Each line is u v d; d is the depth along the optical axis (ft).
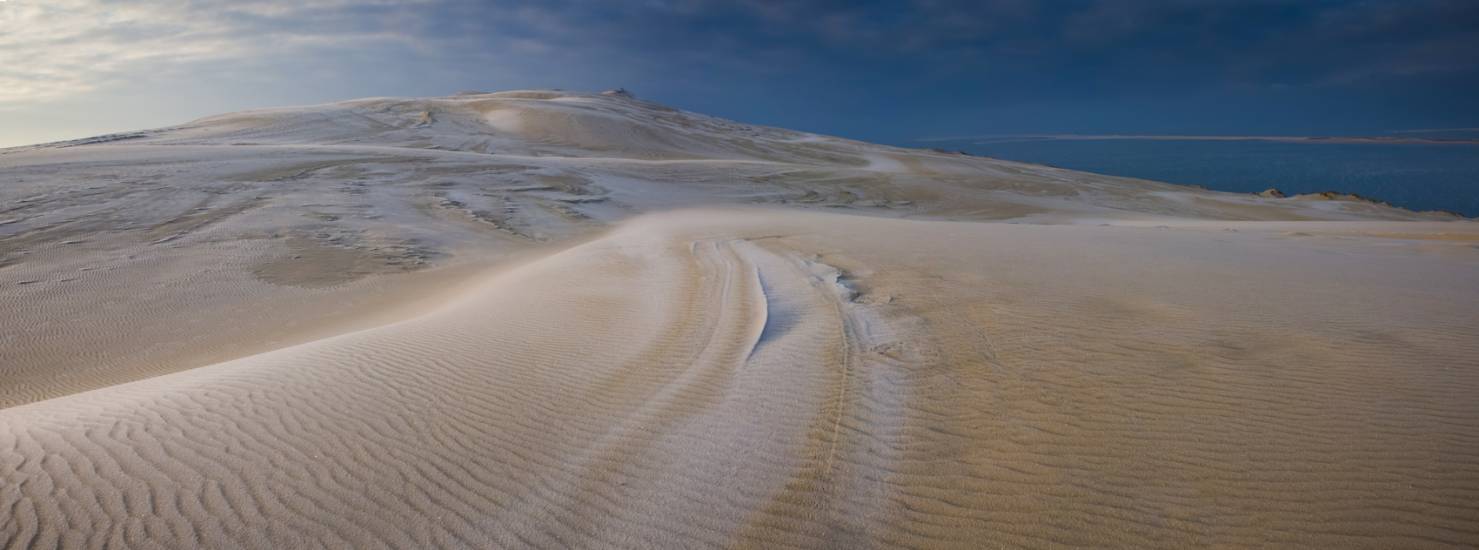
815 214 84.74
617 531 11.68
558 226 72.90
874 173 131.54
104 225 57.36
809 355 19.56
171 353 33.86
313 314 40.78
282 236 58.54
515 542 11.48
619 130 196.54
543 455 14.34
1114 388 15.57
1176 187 160.15
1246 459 12.36
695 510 12.14
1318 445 12.59
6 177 70.08
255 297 43.86
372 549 11.34
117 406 17.88
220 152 96.53
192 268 48.91
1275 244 43.52
